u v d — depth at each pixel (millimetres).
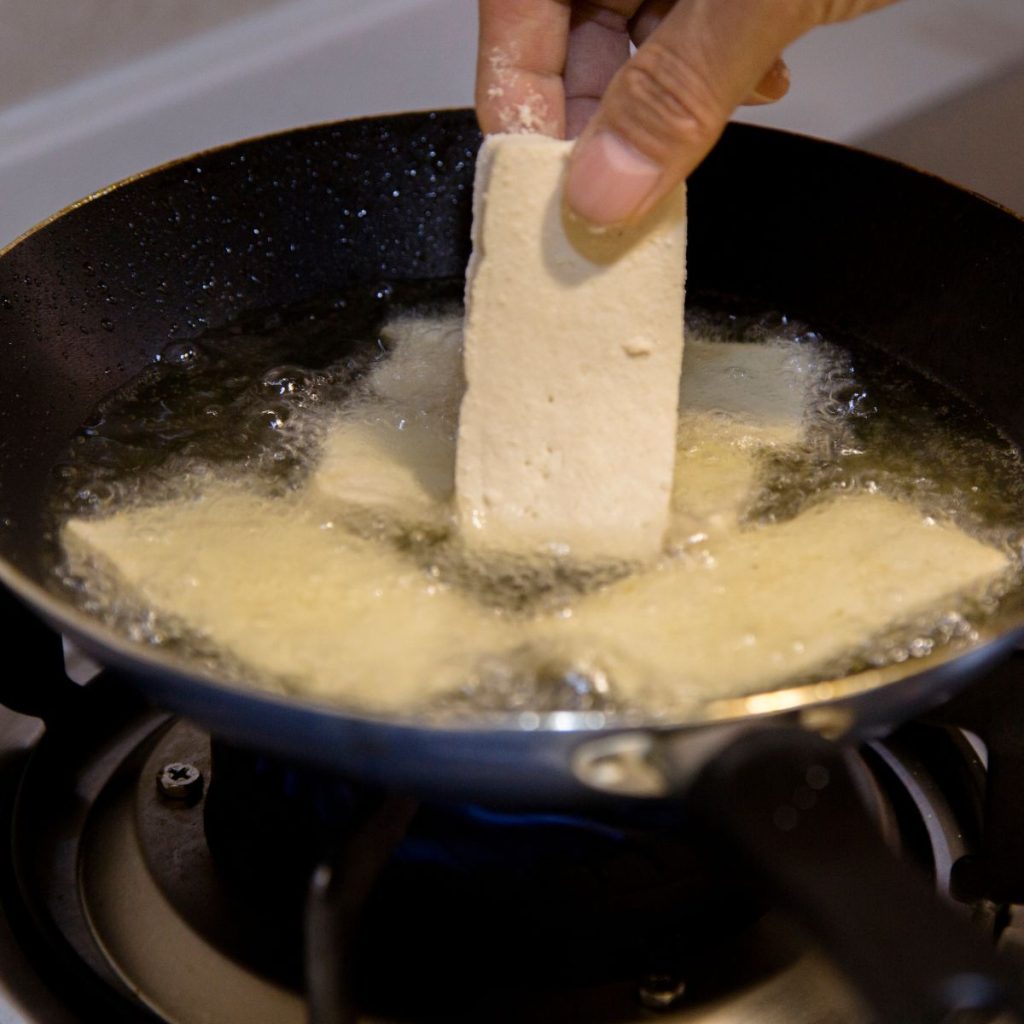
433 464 526
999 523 523
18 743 536
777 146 575
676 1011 487
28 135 625
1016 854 497
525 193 486
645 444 500
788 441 542
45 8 619
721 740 431
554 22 554
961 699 500
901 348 572
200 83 647
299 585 491
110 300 554
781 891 427
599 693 470
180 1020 485
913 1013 419
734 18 470
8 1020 481
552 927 486
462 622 484
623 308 492
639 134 476
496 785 438
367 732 426
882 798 527
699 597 490
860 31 713
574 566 498
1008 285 547
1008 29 714
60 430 537
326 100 663
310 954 445
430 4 679
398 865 485
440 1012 484
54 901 503
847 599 488
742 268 593
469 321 493
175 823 519
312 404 554
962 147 678
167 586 489
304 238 584
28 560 502
